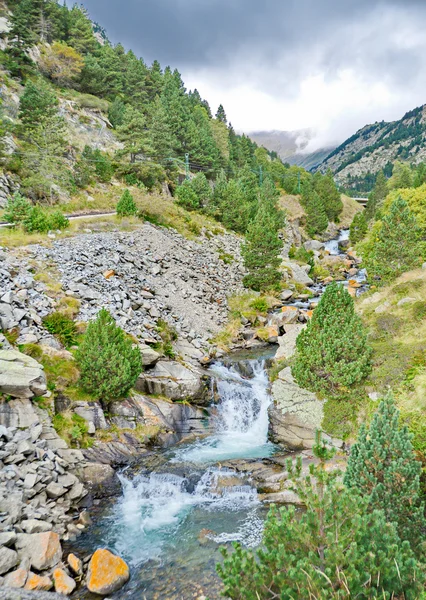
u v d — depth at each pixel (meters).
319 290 43.66
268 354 25.70
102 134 71.38
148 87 96.38
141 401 17.38
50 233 30.30
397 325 17.89
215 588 8.94
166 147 67.19
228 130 120.25
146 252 33.56
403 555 6.48
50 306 19.66
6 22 79.19
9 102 56.72
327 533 6.27
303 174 118.69
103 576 9.07
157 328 23.19
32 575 8.72
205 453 15.92
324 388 15.73
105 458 14.29
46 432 13.48
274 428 17.08
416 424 11.70
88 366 15.87
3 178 40.28
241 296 35.91
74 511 11.90
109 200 47.03
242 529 11.22
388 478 8.69
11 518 9.80
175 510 12.36
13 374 13.46
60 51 79.00
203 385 19.88
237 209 56.56
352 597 5.73
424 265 25.16
